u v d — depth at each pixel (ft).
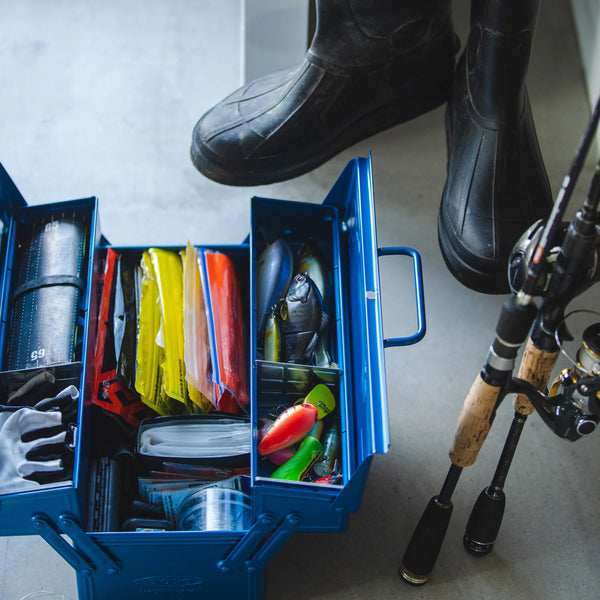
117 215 6.58
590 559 4.98
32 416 4.26
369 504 5.19
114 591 4.60
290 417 4.54
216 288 5.08
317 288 5.12
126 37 7.80
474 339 5.99
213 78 7.49
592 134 2.95
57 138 7.06
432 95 6.74
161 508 4.53
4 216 5.04
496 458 5.38
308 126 6.27
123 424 4.67
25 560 4.93
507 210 5.85
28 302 4.81
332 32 5.90
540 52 7.63
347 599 4.81
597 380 3.66
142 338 4.82
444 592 4.84
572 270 3.41
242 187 6.73
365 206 4.88
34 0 8.11
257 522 4.16
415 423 5.58
